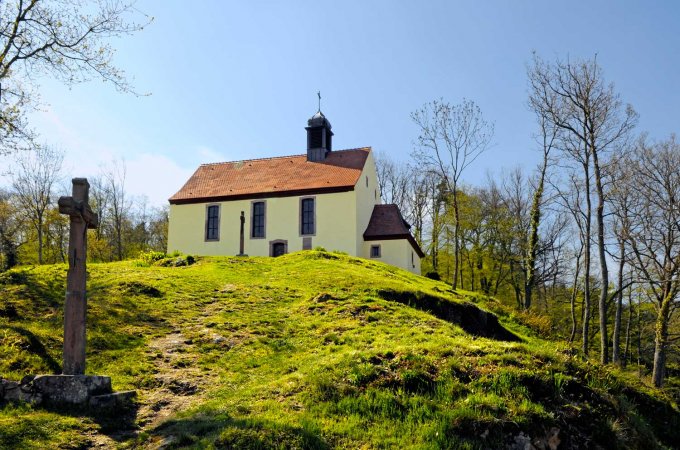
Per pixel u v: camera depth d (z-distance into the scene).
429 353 12.13
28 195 49.84
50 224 51.16
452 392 10.55
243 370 13.48
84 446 9.05
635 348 51.06
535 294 56.47
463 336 16.47
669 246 30.19
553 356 12.03
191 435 9.10
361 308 18.73
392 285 22.91
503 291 54.50
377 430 9.58
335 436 9.33
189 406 11.08
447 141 34.66
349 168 42.38
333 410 10.23
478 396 10.30
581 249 38.75
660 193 30.23
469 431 9.58
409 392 10.69
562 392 10.82
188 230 43.25
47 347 13.11
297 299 20.81
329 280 23.70
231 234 42.12
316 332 16.53
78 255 11.14
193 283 21.86
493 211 52.94
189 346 14.81
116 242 61.84
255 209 41.97
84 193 11.19
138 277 21.55
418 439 9.33
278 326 17.17
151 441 9.26
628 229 30.66
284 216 41.06
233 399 11.04
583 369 11.93
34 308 16.17
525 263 47.28
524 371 11.03
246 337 15.93
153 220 71.25
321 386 10.95
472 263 52.94
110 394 10.67
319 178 41.91
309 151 45.06
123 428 9.92
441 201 57.97
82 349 11.00
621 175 29.66
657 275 31.59
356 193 40.03
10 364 11.73
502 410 9.98
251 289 21.86
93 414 10.16
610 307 50.00
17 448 8.48
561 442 9.70
